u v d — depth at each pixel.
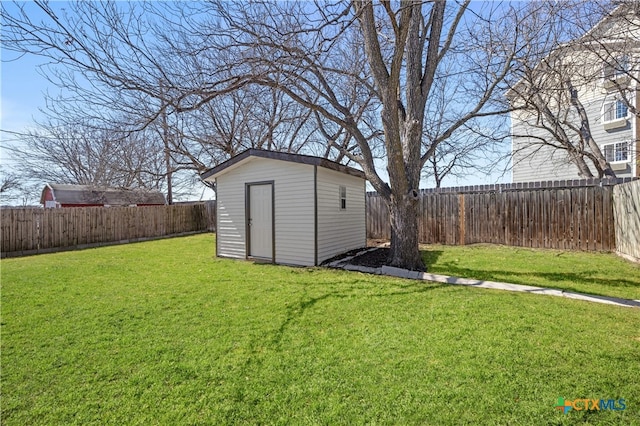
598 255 7.05
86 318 3.68
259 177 7.62
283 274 5.98
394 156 5.70
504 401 2.03
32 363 2.64
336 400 2.09
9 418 1.99
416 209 6.09
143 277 5.82
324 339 3.02
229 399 2.13
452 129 6.27
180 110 4.78
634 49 6.12
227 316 3.70
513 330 3.06
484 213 8.97
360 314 3.67
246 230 7.84
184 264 7.17
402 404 2.03
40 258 8.34
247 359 2.66
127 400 2.14
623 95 6.95
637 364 2.42
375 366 2.50
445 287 4.71
